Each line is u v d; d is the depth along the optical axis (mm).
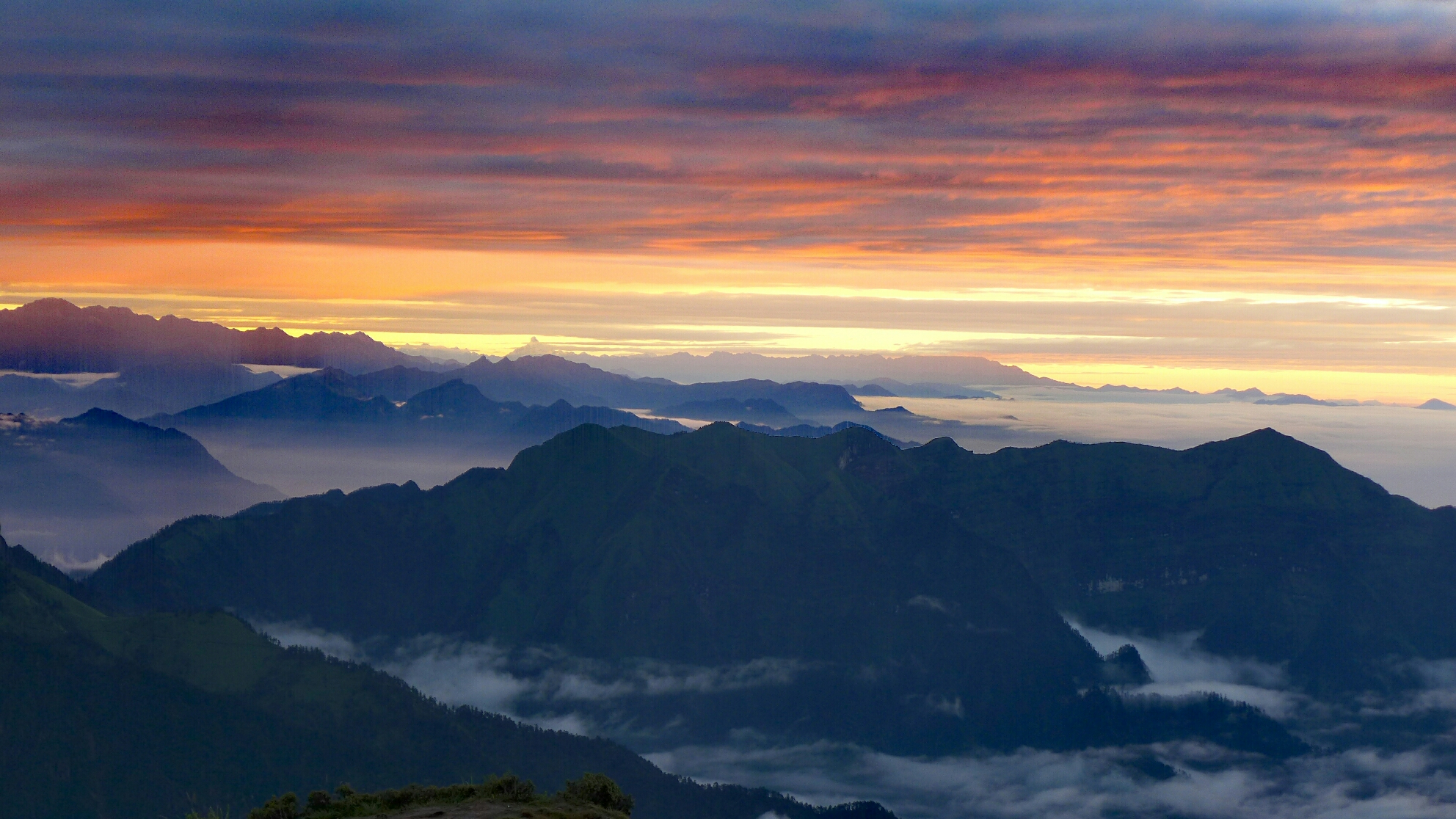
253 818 75688
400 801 78500
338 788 79750
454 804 77688
